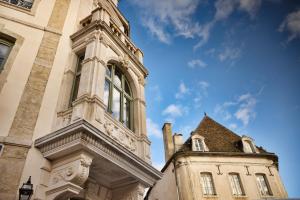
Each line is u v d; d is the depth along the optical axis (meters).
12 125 6.45
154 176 7.89
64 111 7.14
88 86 7.07
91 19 9.54
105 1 12.45
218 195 17.67
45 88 7.46
